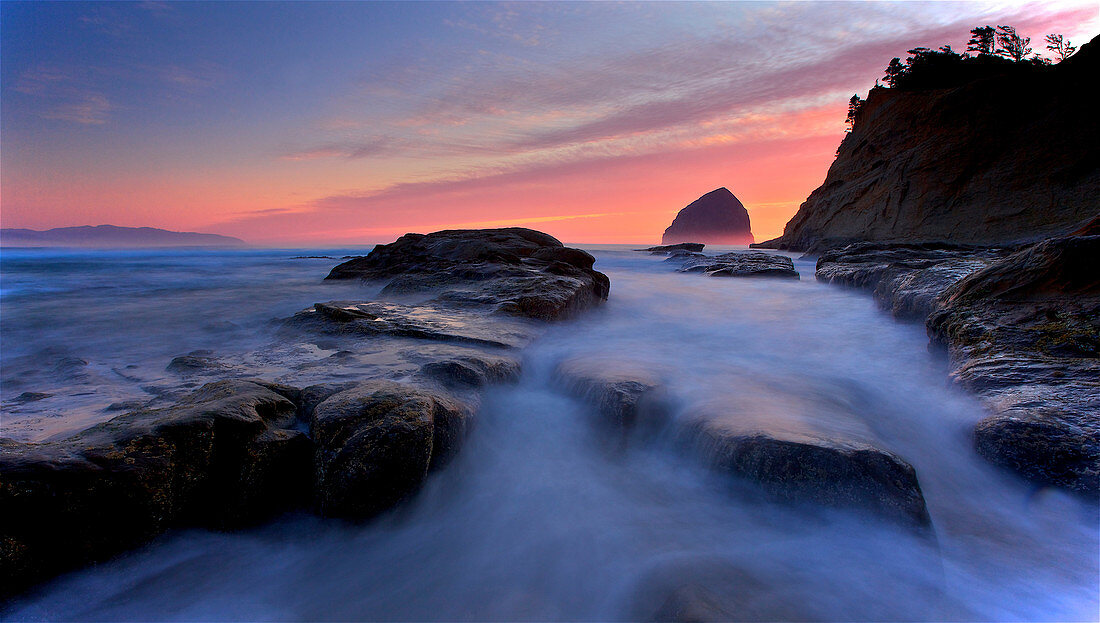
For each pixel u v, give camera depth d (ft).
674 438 15.01
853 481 11.16
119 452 10.24
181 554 10.60
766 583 10.00
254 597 10.18
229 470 11.60
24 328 31.60
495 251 51.39
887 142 129.18
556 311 29.14
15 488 8.95
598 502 13.19
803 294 47.11
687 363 21.88
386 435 11.91
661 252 163.84
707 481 13.16
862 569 10.39
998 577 10.32
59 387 19.53
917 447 15.24
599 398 16.83
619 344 26.25
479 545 11.76
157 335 29.84
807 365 22.21
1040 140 100.27
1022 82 105.50
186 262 103.65
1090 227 26.13
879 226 121.80
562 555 11.34
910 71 146.00
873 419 16.62
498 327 25.34
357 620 9.75
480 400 16.31
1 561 8.77
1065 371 14.79
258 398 13.30
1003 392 14.93
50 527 9.27
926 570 10.22
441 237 64.23
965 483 13.53
